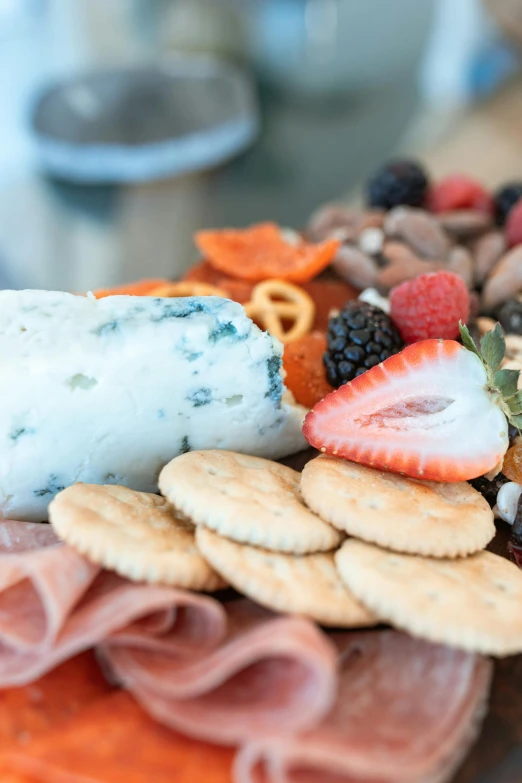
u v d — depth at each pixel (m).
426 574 0.25
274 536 0.26
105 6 0.81
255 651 0.23
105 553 0.25
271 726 0.22
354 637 0.26
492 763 0.24
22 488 0.29
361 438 0.29
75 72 0.67
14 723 0.24
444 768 0.23
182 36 0.76
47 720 0.24
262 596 0.24
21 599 0.25
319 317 0.38
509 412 0.28
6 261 0.56
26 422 0.28
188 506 0.26
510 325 0.37
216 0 0.77
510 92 0.73
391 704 0.24
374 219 0.42
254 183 0.63
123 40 0.76
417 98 0.72
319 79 0.73
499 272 0.39
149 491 0.31
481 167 0.64
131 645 0.25
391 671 0.25
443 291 0.34
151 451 0.30
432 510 0.27
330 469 0.28
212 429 0.30
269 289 0.38
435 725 0.23
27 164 0.64
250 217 0.60
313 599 0.24
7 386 0.27
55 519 0.25
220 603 0.26
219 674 0.23
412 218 0.41
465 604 0.24
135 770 0.23
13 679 0.24
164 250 0.56
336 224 0.43
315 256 0.39
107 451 0.29
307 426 0.29
